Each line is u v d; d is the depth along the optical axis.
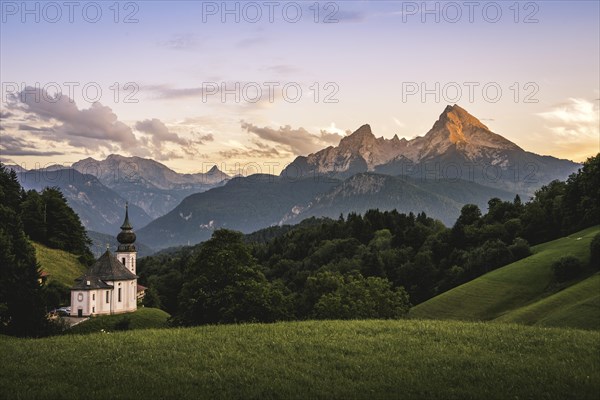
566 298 77.94
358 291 86.88
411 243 169.38
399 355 38.84
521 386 32.16
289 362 37.75
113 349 41.59
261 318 72.00
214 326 51.50
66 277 151.00
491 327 48.25
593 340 42.41
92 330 112.50
